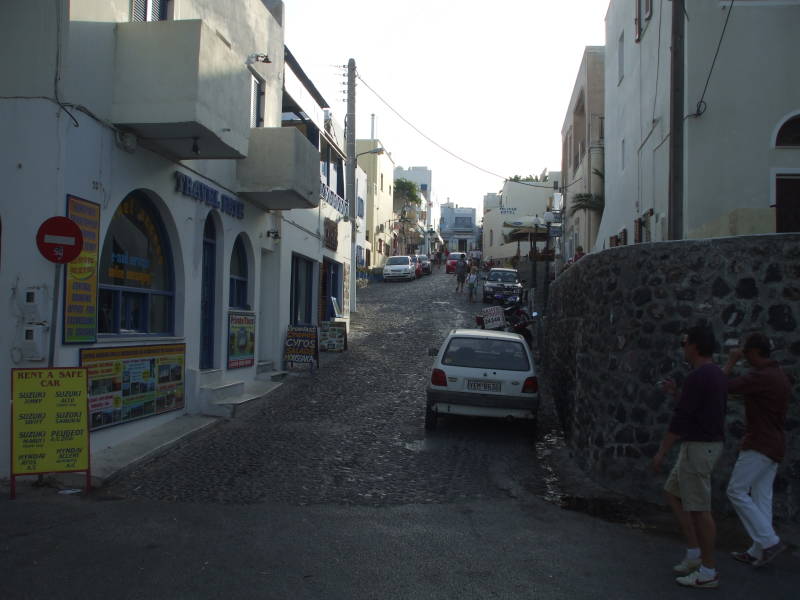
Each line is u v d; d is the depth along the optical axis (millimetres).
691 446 4988
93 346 8102
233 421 10445
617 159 18781
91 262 7988
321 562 5211
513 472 8336
